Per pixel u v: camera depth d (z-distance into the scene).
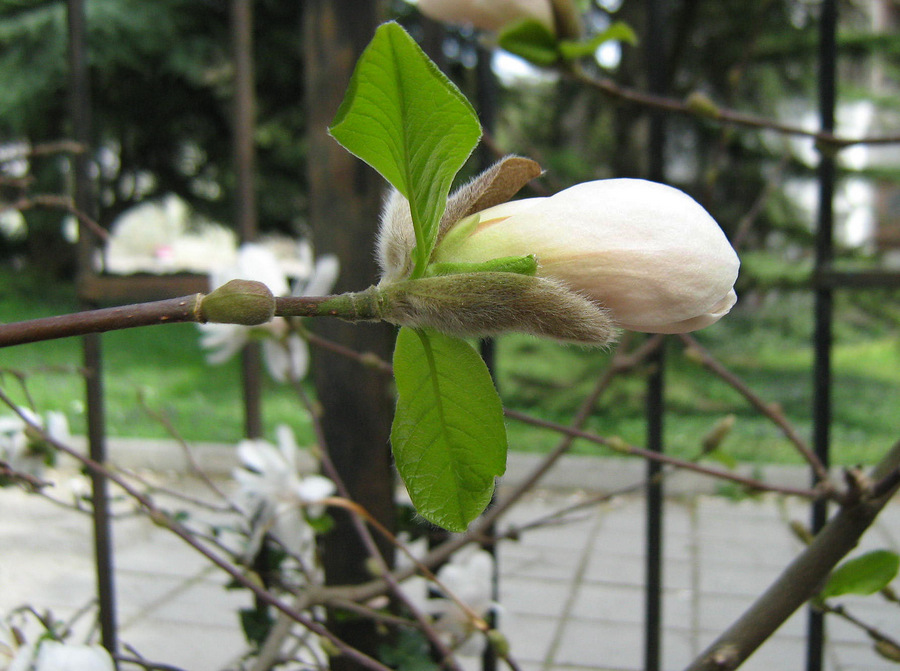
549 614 0.84
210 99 2.96
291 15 2.62
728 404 1.92
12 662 0.27
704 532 1.10
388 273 0.17
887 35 1.97
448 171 0.16
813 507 0.36
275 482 0.36
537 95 2.18
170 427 0.39
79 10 0.38
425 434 0.18
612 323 0.16
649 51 0.38
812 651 0.38
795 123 2.24
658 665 0.39
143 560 0.94
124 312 0.15
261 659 0.34
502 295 0.15
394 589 0.32
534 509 1.20
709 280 0.16
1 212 0.36
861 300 2.21
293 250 3.47
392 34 0.14
